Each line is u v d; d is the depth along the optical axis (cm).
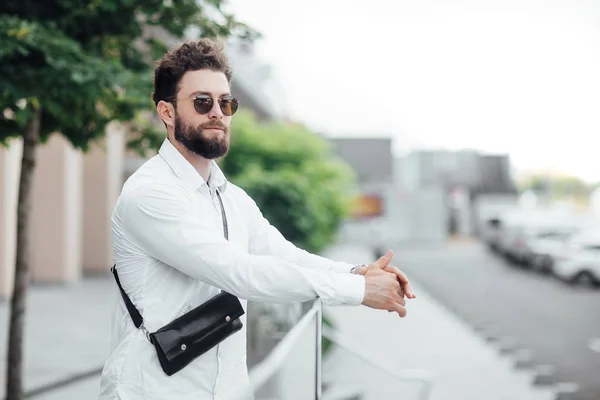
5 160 1416
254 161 1777
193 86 207
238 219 224
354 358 915
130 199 198
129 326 202
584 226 2812
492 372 905
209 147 207
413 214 4216
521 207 5112
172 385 197
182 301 203
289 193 1267
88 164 1995
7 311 1277
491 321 1380
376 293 210
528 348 1088
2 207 1420
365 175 4866
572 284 2141
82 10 487
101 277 1945
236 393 165
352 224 3209
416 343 1112
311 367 274
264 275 197
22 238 509
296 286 200
